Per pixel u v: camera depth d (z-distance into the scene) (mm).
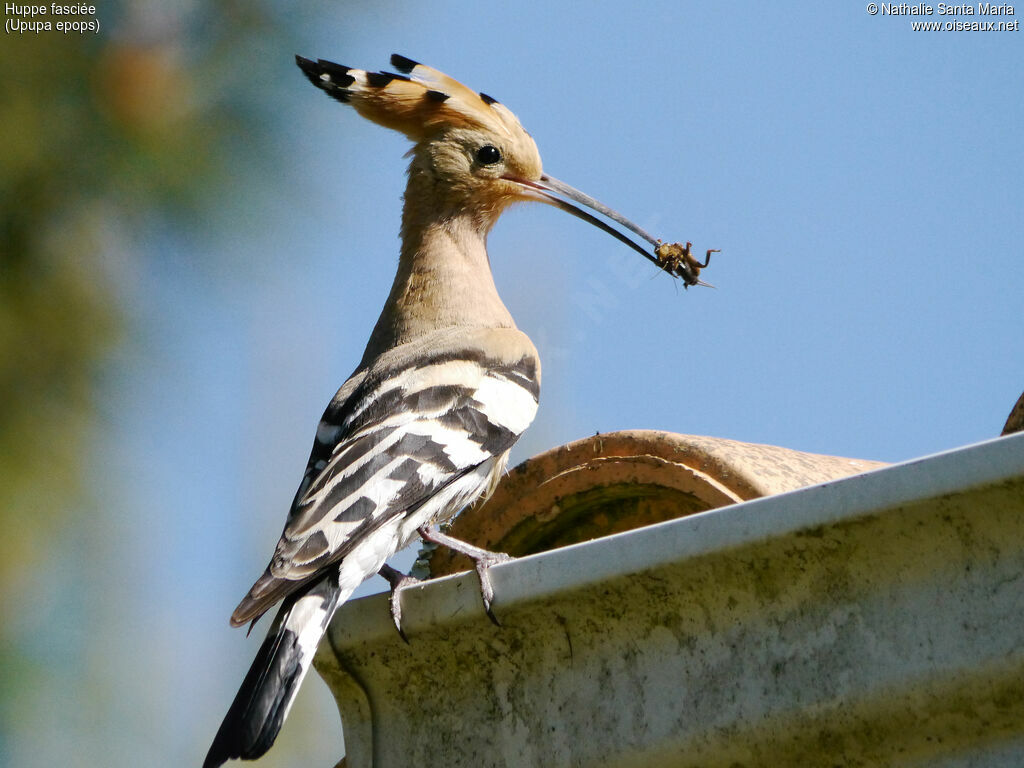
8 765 6316
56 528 6391
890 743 3645
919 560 3564
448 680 4480
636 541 3955
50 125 6539
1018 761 3455
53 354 6480
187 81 6945
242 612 5273
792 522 3674
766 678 3787
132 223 6812
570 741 4133
